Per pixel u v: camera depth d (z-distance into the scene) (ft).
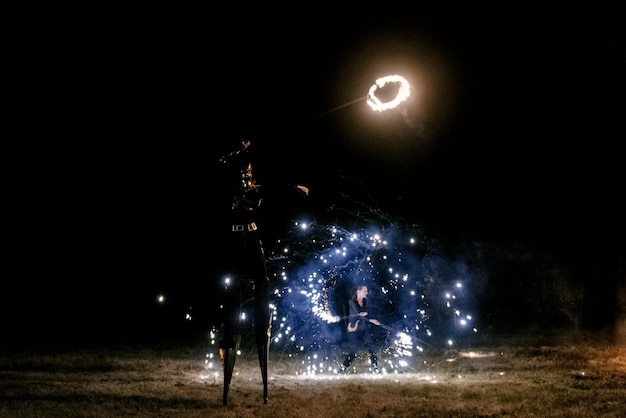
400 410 25.08
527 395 27.71
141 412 24.93
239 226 26.48
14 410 24.94
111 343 44.55
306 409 25.26
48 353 40.06
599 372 34.01
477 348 43.04
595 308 50.34
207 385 30.71
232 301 26.58
